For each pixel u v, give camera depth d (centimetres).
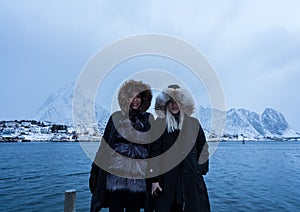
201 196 327
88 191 1767
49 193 1717
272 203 1434
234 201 1478
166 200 324
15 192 1759
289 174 2859
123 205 336
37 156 5909
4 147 11175
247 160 5122
